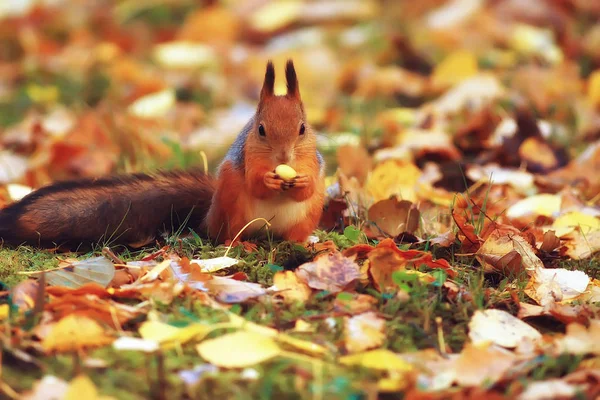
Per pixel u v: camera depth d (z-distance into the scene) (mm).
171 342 5688
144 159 11547
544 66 15227
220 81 15031
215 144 12188
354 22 17828
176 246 7652
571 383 5379
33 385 5168
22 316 5996
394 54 16000
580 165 10344
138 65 16047
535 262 7453
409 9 18141
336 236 8078
